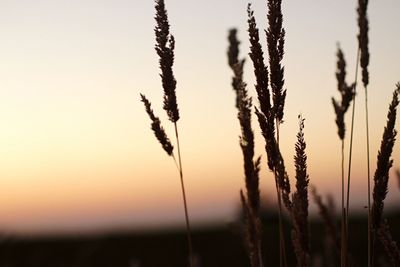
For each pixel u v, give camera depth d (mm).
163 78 3555
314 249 10586
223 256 19391
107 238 23828
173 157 3529
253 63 3430
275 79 3410
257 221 3336
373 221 3426
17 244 19781
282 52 3422
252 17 3428
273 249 13992
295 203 3332
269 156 3416
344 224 3453
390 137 3344
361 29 3486
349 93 3412
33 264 18938
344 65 3455
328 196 4383
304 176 3299
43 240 22281
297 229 3318
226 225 3721
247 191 3316
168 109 3529
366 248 14484
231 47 3732
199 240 22484
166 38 3586
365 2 3484
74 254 20953
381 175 3379
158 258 21125
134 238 24109
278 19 3424
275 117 3432
